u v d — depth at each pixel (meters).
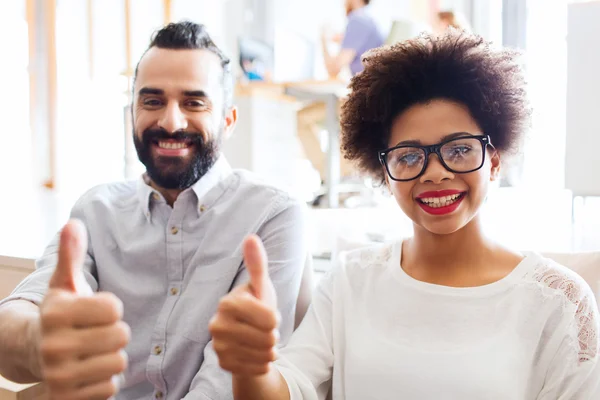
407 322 0.88
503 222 1.70
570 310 0.81
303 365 0.92
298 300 1.17
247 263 0.60
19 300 0.94
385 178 0.97
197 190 1.14
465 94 0.84
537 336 0.82
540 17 2.13
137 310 1.14
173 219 1.15
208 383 0.96
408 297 0.90
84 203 1.24
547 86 2.08
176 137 1.12
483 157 0.83
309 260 1.21
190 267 1.14
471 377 0.80
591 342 0.81
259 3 3.29
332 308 0.99
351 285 0.98
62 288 0.53
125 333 0.52
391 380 0.85
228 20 3.27
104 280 1.17
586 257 1.03
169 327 1.10
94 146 3.12
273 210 1.14
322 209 2.23
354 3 2.25
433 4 2.60
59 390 0.49
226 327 0.59
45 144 3.19
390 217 1.98
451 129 0.83
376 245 1.06
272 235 1.13
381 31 2.24
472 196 0.83
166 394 1.11
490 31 2.35
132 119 1.18
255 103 2.52
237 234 1.13
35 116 3.17
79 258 0.54
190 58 1.12
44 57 3.14
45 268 1.07
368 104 0.91
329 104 2.21
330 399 1.02
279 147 2.62
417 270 0.92
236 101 2.52
